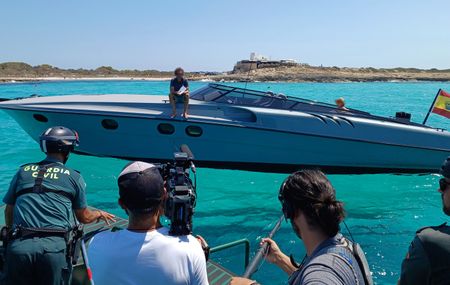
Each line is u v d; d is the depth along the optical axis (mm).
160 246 1616
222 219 5727
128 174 1685
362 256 1386
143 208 1657
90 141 7867
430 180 7871
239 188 7109
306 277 1257
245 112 7793
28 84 56344
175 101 7586
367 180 7879
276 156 7754
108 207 6023
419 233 1740
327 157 7801
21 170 2834
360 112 8305
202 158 7812
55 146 2920
